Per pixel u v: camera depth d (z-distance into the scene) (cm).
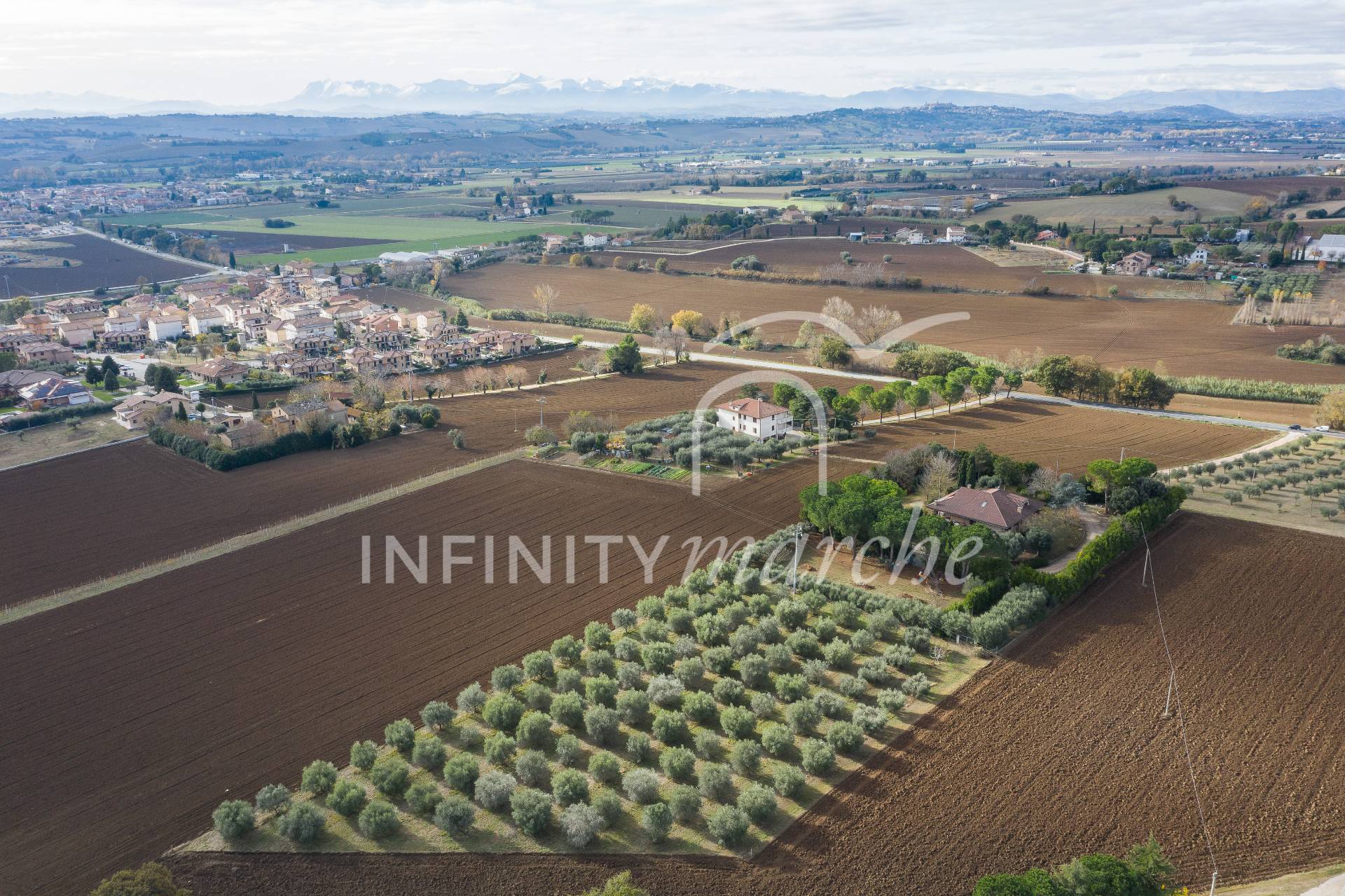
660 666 8269
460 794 6725
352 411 16488
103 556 10862
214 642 8869
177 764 7125
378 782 6725
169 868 6075
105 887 5631
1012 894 5322
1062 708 7525
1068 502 11306
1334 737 7056
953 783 6700
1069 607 9200
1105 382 16838
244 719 7662
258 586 10025
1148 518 10600
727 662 8256
